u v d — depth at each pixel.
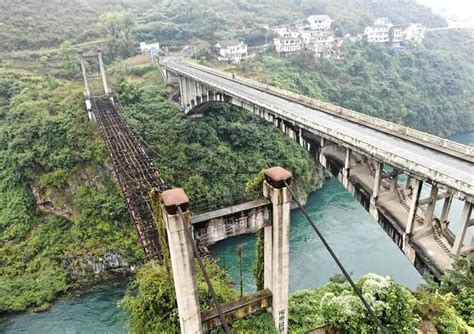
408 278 37.06
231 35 107.44
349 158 27.98
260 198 14.38
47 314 35.34
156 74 79.56
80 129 50.56
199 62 85.12
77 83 74.38
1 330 33.53
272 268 15.12
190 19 116.62
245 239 44.41
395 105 90.19
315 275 38.19
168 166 49.31
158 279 17.86
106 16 109.94
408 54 109.62
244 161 55.56
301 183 57.16
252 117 62.41
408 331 15.34
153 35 104.94
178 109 61.25
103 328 33.28
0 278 39.19
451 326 15.95
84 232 42.31
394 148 25.16
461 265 18.94
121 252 39.91
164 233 14.42
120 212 42.38
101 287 38.72
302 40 105.62
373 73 97.81
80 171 47.47
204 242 13.18
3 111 60.59
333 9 148.12
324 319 17.20
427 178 20.77
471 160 22.69
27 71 74.62
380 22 128.12
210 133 56.62
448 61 113.44
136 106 61.59
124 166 40.34
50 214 47.88
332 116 34.50
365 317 15.60
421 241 22.38
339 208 53.81
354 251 42.16
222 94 49.28
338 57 102.00
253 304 15.35
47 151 50.06
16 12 96.38
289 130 36.50
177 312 16.73
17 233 45.62
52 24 98.75
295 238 45.47
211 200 47.56
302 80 83.31
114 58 93.12
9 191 50.00
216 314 14.68
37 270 40.28
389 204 25.52
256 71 84.81
